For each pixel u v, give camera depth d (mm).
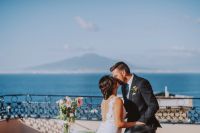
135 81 5434
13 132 9867
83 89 101375
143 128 5332
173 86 114188
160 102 11336
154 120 5480
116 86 5410
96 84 127875
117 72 5500
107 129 5277
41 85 126688
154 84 128000
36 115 10008
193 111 9344
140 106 5375
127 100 5488
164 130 8984
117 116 5148
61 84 132000
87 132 7684
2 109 9883
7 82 152250
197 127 8758
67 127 7793
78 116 9711
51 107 9875
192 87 107500
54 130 9758
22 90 100812
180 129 8875
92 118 9656
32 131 9977
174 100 11164
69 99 7785
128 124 5219
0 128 9500
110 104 5262
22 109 10102
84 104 9672
